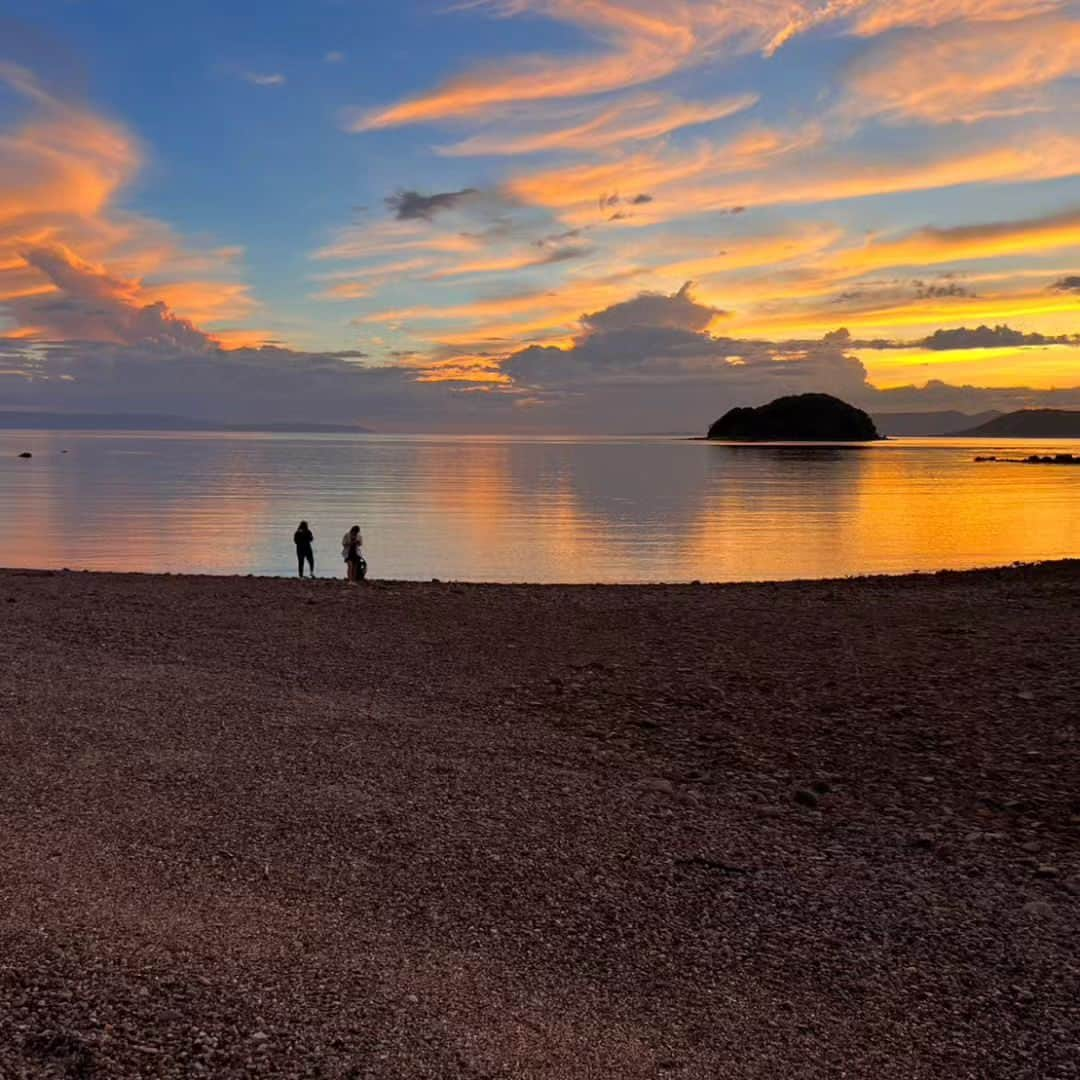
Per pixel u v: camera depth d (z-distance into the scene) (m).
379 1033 3.79
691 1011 4.09
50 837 5.80
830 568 32.91
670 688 10.09
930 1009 4.15
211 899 5.00
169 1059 3.55
